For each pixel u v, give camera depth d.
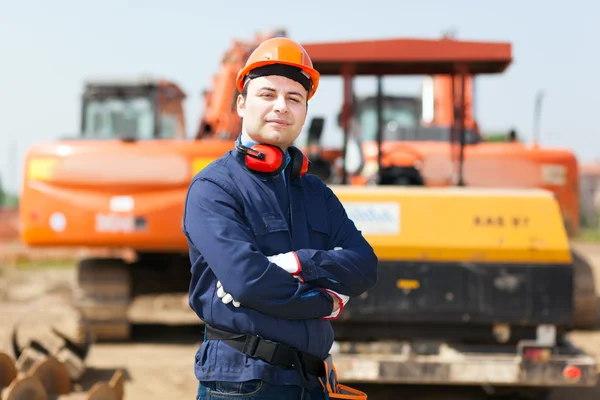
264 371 2.36
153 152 7.84
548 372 5.17
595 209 46.84
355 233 2.64
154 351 8.01
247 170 2.47
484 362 5.20
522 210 5.34
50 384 4.95
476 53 6.17
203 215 2.38
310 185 2.62
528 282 5.27
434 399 5.97
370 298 5.32
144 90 9.54
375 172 7.32
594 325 8.95
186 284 8.79
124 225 7.77
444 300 5.29
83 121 9.57
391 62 6.29
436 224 5.33
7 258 19.45
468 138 8.20
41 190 7.84
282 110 2.44
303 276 2.38
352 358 5.29
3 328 8.40
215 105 9.17
